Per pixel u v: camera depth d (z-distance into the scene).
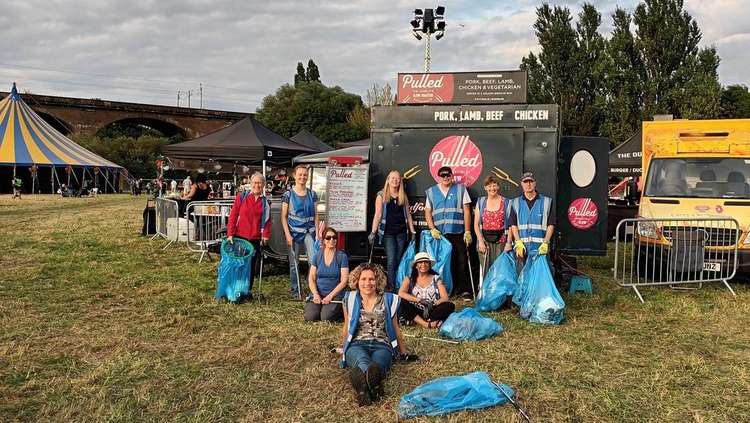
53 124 63.47
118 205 29.28
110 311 7.09
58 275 9.28
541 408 4.43
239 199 7.86
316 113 63.59
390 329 5.18
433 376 5.04
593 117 36.84
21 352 5.41
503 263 7.49
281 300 7.88
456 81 9.02
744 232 8.95
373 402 4.46
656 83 33.06
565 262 9.14
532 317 6.86
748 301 8.16
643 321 7.00
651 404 4.52
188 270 9.91
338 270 6.85
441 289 6.74
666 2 33.03
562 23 37.19
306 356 5.52
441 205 8.07
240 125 15.93
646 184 10.55
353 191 8.56
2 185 42.69
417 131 8.74
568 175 8.66
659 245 9.13
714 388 4.86
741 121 10.29
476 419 4.22
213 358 5.44
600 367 5.33
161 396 4.55
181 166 17.62
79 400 4.44
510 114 8.48
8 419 4.11
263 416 4.24
